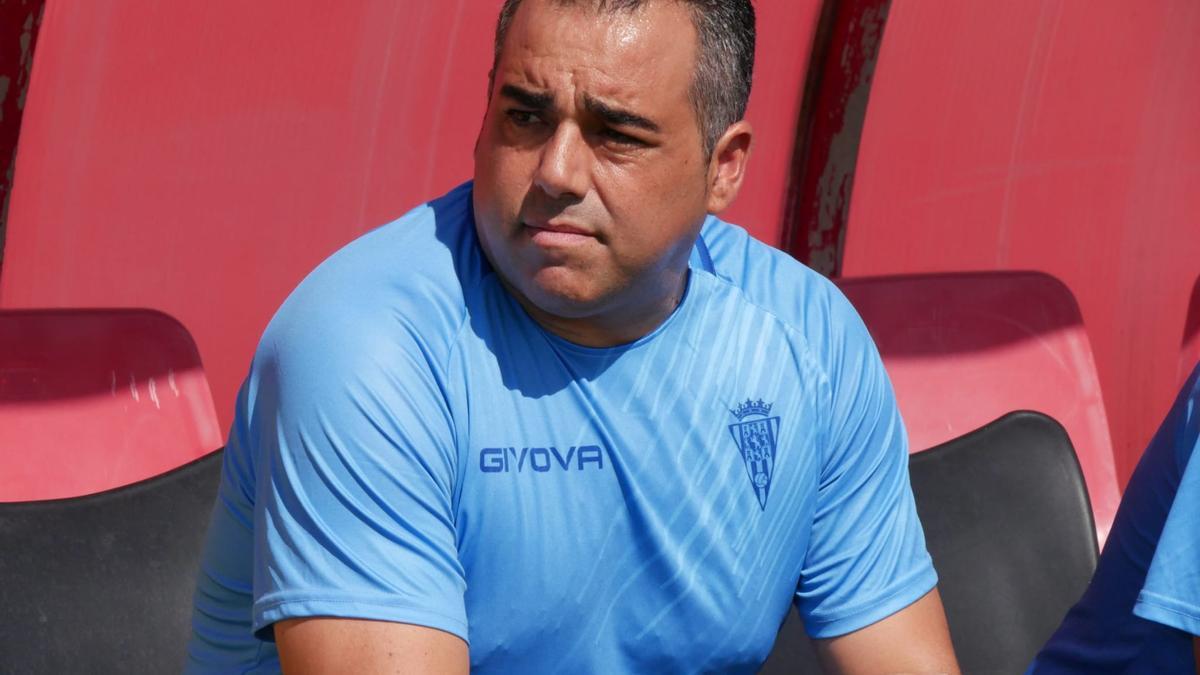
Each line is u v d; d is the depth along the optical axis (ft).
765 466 16.16
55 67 26.53
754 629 16.55
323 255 30.17
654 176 13.94
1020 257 37.19
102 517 20.92
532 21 13.76
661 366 15.71
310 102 29.25
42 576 20.11
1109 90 36.86
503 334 15.08
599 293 14.16
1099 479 28.22
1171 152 38.09
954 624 23.61
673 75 13.84
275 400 14.29
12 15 24.52
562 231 13.85
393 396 14.06
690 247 14.98
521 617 15.34
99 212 27.73
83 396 23.39
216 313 29.37
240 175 28.94
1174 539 17.24
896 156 34.99
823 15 32.91
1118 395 39.17
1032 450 25.14
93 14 26.63
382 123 30.04
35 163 26.84
